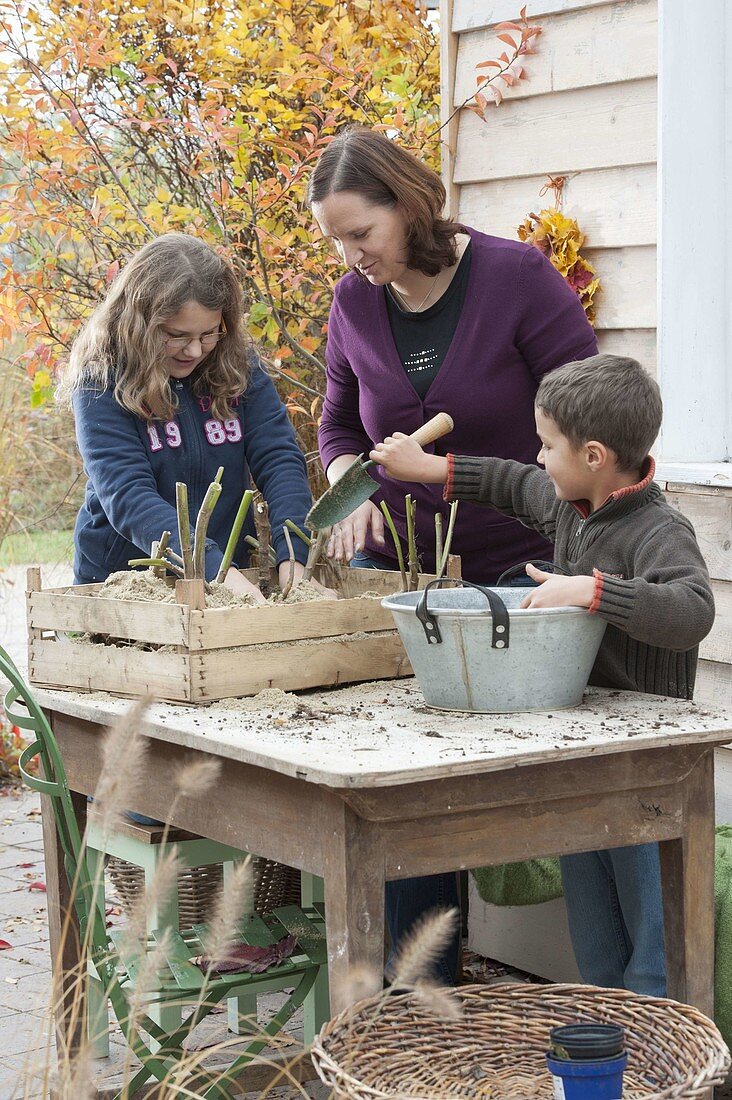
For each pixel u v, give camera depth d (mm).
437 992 1645
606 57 3410
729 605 3045
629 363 2180
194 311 2594
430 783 1792
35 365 4586
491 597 1956
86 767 2367
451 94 3861
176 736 1952
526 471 2445
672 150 3131
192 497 2781
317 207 2566
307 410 4754
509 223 3734
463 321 2664
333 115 4324
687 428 3205
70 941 2490
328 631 2246
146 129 4398
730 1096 2588
